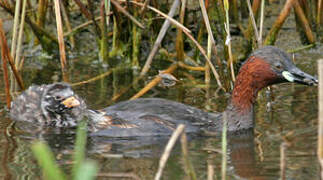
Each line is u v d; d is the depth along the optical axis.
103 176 9.21
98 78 15.77
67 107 12.09
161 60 17.59
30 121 12.32
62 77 15.80
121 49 17.72
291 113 12.50
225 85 14.38
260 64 11.83
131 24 16.92
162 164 7.30
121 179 9.09
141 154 10.36
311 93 13.98
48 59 17.94
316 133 11.10
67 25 18.17
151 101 12.44
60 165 9.68
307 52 17.50
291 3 14.43
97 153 10.42
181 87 14.89
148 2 15.22
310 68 16.25
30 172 9.35
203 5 13.62
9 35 18.61
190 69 16.12
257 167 9.53
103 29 16.70
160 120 11.79
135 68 16.88
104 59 17.08
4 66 12.91
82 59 17.95
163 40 17.94
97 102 13.50
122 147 10.80
